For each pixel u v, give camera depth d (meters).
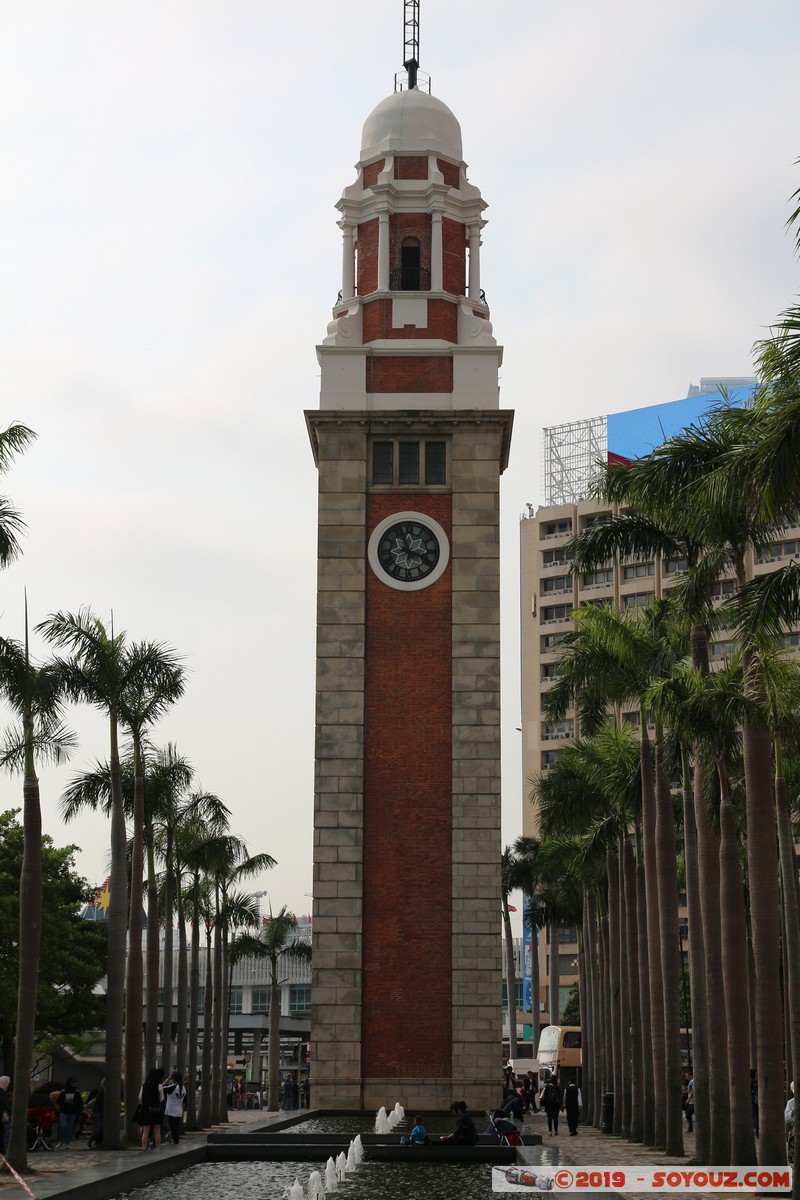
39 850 42.84
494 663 63.69
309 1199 32.22
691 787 49.12
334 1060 60.22
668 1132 46.06
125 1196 32.47
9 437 39.12
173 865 70.88
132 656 51.78
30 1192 28.77
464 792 62.44
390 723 63.28
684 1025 101.94
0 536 39.34
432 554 64.88
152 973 61.44
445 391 66.62
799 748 40.62
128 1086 53.09
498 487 65.31
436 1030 60.50
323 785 62.69
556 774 64.75
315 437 68.25
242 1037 159.38
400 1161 42.22
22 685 43.09
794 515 28.92
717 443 37.81
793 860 41.41
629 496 39.34
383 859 62.12
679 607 39.62
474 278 69.50
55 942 72.88
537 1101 101.56
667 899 46.44
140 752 54.72
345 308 68.62
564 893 86.31
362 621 64.06
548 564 166.00
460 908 61.44
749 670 35.03
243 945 104.12
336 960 61.12
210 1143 44.41
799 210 22.58
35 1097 52.94
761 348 26.52
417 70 74.69
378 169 71.06
